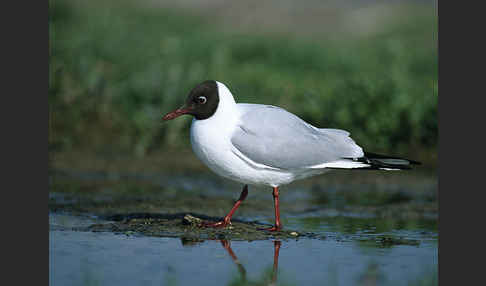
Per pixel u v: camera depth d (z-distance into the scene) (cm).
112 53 1936
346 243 897
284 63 2081
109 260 806
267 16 2577
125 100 1653
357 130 1491
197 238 910
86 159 1455
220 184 1322
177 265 791
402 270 779
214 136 916
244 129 922
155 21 2469
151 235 920
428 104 1514
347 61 2059
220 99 920
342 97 1580
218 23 2545
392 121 1477
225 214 1077
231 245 879
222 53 1903
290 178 961
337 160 964
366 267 789
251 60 2098
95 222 997
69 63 1730
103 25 2239
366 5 2658
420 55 2117
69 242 882
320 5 2667
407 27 2441
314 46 2212
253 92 1681
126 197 1180
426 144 1475
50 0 2409
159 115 1573
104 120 1608
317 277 752
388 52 2042
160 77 1697
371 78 1633
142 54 1938
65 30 2103
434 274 764
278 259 818
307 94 1602
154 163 1453
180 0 2745
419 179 1357
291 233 942
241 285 725
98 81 1669
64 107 1608
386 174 1392
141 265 789
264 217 1066
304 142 941
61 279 740
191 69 1753
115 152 1512
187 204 1139
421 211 1117
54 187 1234
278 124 938
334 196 1238
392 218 1066
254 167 931
